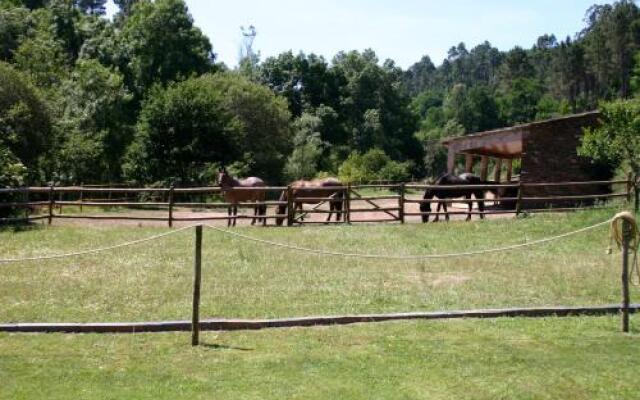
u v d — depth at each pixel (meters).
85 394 5.90
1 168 18.64
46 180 28.62
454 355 7.03
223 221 20.34
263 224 19.02
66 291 9.89
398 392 6.02
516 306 9.26
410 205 26.08
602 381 6.30
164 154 34.00
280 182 42.94
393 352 7.12
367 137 68.62
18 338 7.50
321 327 8.10
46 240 14.69
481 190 20.50
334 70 73.88
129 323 7.89
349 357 6.95
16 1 51.28
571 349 7.23
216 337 7.63
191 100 34.19
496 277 11.20
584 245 14.28
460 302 9.48
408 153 76.44
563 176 22.39
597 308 8.79
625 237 7.98
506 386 6.16
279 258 12.86
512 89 102.31
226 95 41.94
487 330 7.96
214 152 34.66
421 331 7.92
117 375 6.38
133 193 31.62
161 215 21.88
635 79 51.75
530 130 22.45
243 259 12.70
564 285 10.56
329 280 10.90
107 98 35.97
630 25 83.31
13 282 10.42
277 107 44.16
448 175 21.22
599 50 86.44
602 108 21.69
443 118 109.88
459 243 14.73
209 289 10.17
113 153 38.50
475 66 173.88
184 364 6.71
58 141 29.73
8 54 39.50
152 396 5.88
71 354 6.98
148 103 35.12
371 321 8.39
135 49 51.53
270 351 7.15
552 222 17.19
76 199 26.84
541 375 6.45
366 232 16.59
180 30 51.88
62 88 35.12
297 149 45.41
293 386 6.13
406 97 79.31
